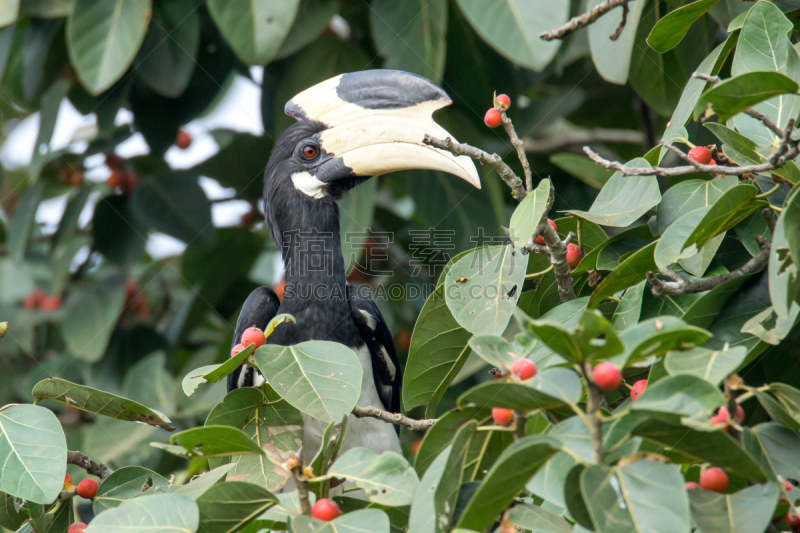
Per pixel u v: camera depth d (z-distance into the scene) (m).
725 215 3.36
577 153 8.78
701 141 5.94
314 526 3.02
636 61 6.23
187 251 8.45
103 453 7.14
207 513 3.19
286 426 4.20
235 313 8.31
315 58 7.44
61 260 8.49
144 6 6.57
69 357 8.37
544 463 2.65
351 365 3.95
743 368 3.93
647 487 2.58
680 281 3.59
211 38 7.92
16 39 8.70
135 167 8.27
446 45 7.20
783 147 3.04
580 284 4.57
